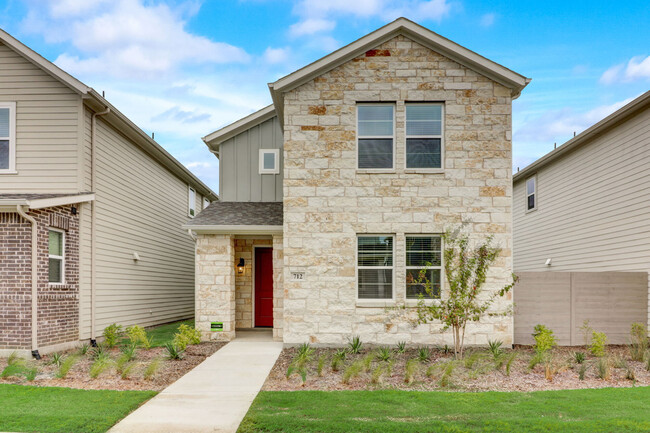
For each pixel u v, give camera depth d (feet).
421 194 38.37
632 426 18.84
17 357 32.01
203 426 19.34
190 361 32.78
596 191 49.44
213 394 24.35
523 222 68.95
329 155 38.70
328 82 39.06
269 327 50.24
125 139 47.91
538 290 39.50
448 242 34.45
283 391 24.80
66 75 38.06
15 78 39.06
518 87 38.52
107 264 43.62
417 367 29.71
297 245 38.34
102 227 42.65
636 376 28.35
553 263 59.16
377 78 38.99
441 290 38.09
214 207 47.26
